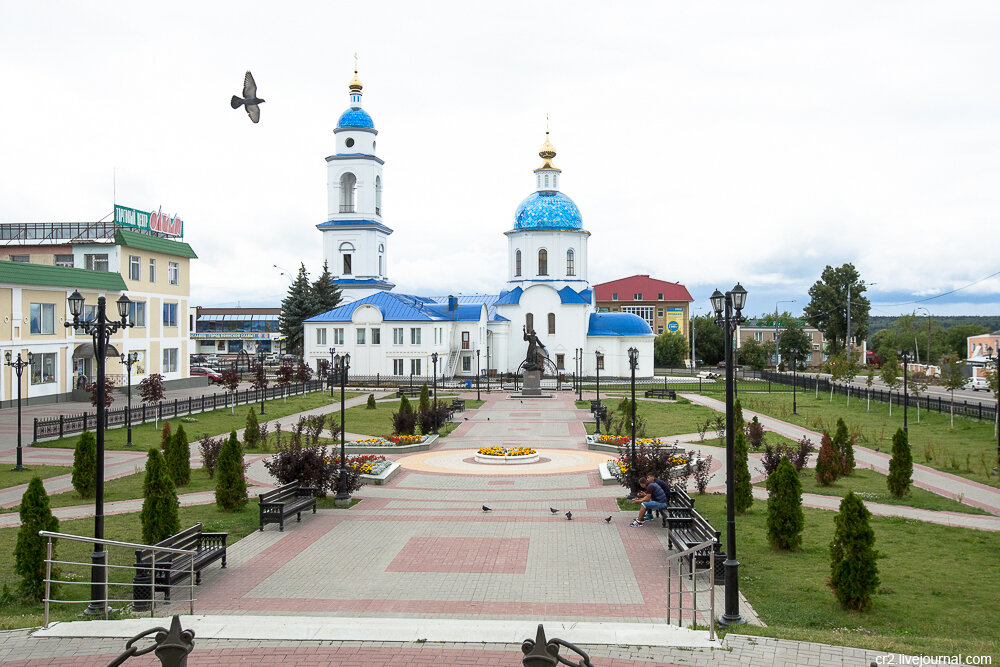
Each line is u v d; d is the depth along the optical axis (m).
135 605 16.34
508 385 83.88
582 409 61.59
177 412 51.81
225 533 19.12
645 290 146.62
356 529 23.00
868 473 32.84
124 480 30.94
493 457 35.44
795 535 20.47
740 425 25.66
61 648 12.77
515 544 21.17
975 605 16.30
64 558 19.97
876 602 16.42
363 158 96.19
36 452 37.75
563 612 15.71
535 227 96.31
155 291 72.88
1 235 71.38
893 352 103.19
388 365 87.19
